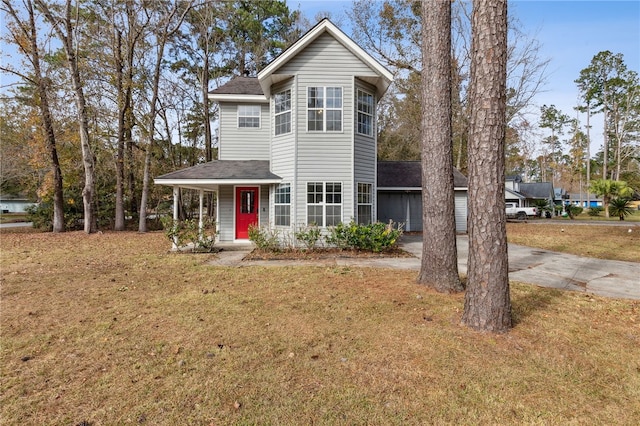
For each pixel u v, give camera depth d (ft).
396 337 12.36
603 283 21.01
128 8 53.11
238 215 41.63
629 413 8.09
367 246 32.68
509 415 8.02
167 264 26.96
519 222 79.92
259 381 9.45
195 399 8.63
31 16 47.85
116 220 58.34
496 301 12.77
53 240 43.21
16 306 16.19
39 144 53.67
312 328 13.33
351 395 8.77
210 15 67.82
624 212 86.17
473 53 12.98
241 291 18.89
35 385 9.28
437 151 19.04
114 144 57.36
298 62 35.32
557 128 171.94
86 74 52.29
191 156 76.54
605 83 126.93
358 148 36.55
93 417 7.95
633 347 11.60
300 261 28.66
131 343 11.98
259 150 43.70
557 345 11.68
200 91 75.25
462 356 10.86
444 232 18.90
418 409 8.22
